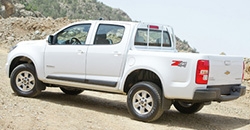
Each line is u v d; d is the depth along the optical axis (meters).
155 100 7.30
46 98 9.23
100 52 8.00
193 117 8.65
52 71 8.64
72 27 8.70
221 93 7.63
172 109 9.49
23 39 26.44
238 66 7.97
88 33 8.33
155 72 7.29
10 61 9.22
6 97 8.45
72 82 8.38
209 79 7.09
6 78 11.49
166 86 7.17
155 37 8.40
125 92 7.92
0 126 5.97
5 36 26.66
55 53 8.59
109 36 8.07
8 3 61.19
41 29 27.77
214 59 7.19
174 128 7.32
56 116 7.25
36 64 8.80
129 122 7.45
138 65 7.50
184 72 7.04
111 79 7.87
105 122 7.28
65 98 9.57
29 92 8.95
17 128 6.05
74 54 8.34
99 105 9.09
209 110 9.88
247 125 8.23
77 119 7.25
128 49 7.75
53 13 121.75
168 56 7.23
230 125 8.10
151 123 7.52
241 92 7.91
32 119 6.70
